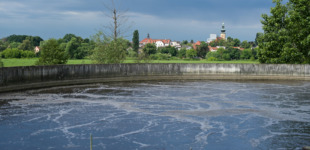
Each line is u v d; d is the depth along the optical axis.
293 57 34.97
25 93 21.09
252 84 28.39
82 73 26.70
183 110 17.23
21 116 15.27
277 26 36.38
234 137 12.66
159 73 31.05
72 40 92.50
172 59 112.62
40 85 23.52
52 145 11.48
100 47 33.06
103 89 23.92
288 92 23.77
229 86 26.80
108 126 13.95
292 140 12.34
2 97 19.47
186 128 13.83
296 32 35.44
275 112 17.05
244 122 14.95
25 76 22.25
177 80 30.78
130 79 29.73
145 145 11.64
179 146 11.58
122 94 21.81
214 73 32.19
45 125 13.90
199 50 143.62
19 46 128.25
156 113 16.45
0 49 97.31
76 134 12.77
